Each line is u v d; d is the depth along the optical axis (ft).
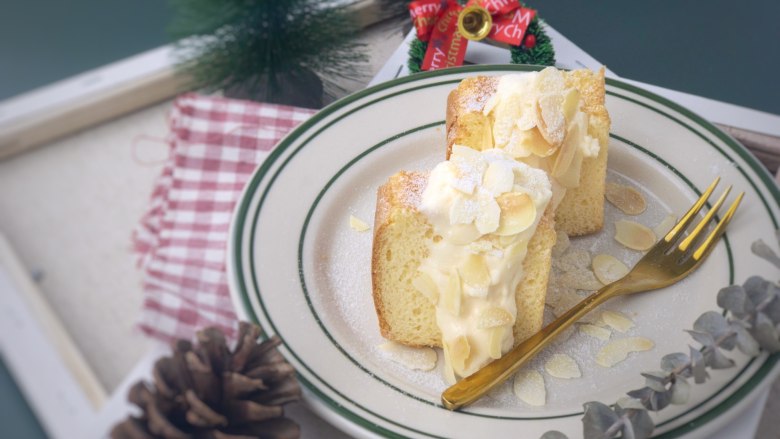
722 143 2.11
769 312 1.76
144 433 1.64
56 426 2.09
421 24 2.28
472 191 1.86
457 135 2.07
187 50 2.31
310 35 2.31
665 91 2.30
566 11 2.91
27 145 2.45
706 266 1.98
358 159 2.14
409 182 1.91
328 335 1.89
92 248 2.33
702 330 1.76
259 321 1.89
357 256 2.04
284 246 2.00
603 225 2.08
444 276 1.88
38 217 2.37
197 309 2.02
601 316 1.95
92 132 2.49
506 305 1.88
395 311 1.91
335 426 1.78
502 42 2.31
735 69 2.90
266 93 2.36
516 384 1.85
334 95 2.43
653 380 1.73
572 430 1.78
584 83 2.08
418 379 1.87
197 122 2.23
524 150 2.01
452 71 2.22
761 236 1.97
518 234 1.86
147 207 2.30
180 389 1.68
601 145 2.05
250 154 2.20
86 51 2.74
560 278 2.01
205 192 2.16
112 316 2.24
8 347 2.19
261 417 1.69
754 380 1.78
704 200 2.04
